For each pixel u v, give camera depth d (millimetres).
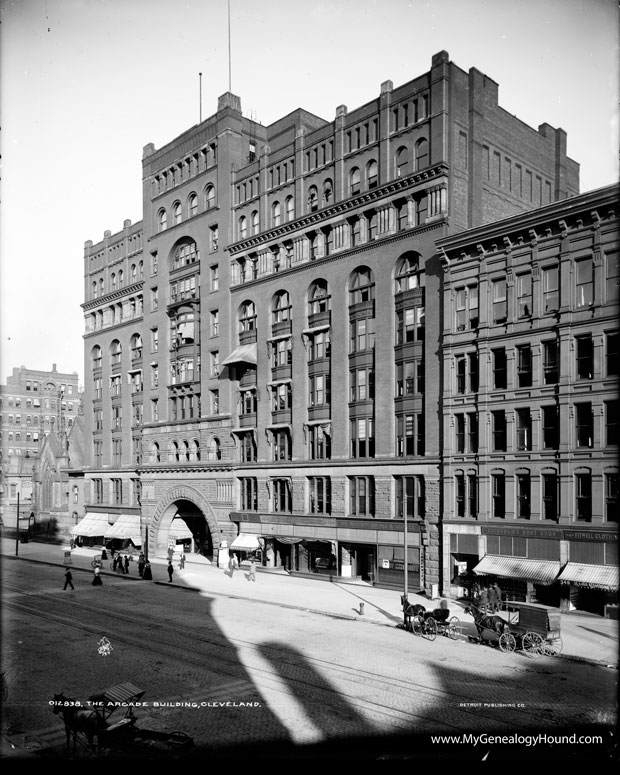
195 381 64000
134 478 73188
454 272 41438
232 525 58250
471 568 39969
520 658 26688
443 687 22781
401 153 45906
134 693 18125
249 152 62125
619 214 34094
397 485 44875
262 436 55781
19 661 26281
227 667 25328
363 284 48250
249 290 57750
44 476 92188
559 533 35375
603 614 34250
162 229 69812
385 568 44938
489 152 47188
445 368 41625
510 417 38219
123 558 62125
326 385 50750
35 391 120125
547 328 36719
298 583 47594
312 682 23406
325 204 51500
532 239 37594
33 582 50031
